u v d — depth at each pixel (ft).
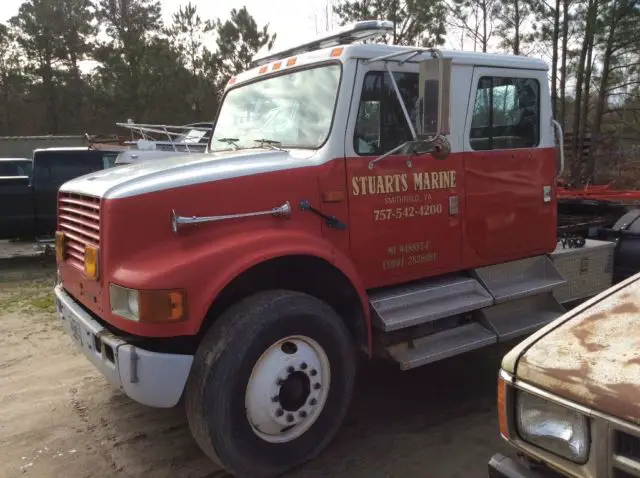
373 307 12.66
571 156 62.64
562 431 6.82
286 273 12.19
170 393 10.40
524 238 15.71
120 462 11.94
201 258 10.29
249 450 10.57
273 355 10.76
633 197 22.63
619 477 6.24
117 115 121.08
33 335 20.13
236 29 97.96
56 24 123.75
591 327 7.64
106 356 10.95
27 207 32.50
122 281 10.28
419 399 14.65
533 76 15.69
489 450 12.13
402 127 13.23
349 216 12.44
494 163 14.84
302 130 13.08
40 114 136.56
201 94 99.45
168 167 11.81
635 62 58.03
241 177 11.25
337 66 12.60
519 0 59.31
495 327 14.32
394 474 11.29
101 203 10.91
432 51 11.64
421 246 13.62
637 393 6.24
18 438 12.89
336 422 11.71
